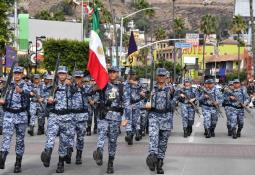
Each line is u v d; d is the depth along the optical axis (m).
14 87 12.34
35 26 86.50
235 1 67.12
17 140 12.54
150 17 96.50
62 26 89.12
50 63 67.50
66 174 12.50
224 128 26.34
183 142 19.62
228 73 125.69
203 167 13.71
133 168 13.45
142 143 19.17
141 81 21.44
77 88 13.00
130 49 38.94
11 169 13.00
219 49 150.88
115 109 12.58
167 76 12.63
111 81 12.73
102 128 12.67
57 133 12.48
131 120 18.77
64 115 12.48
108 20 84.06
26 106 12.48
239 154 16.28
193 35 69.31
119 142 19.41
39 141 19.20
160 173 12.67
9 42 34.62
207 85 21.69
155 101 12.48
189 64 132.50
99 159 12.83
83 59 68.50
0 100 12.12
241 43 113.81
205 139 20.81
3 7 32.66
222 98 21.62
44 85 18.81
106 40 90.69
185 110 21.59
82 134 13.90
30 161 14.34
